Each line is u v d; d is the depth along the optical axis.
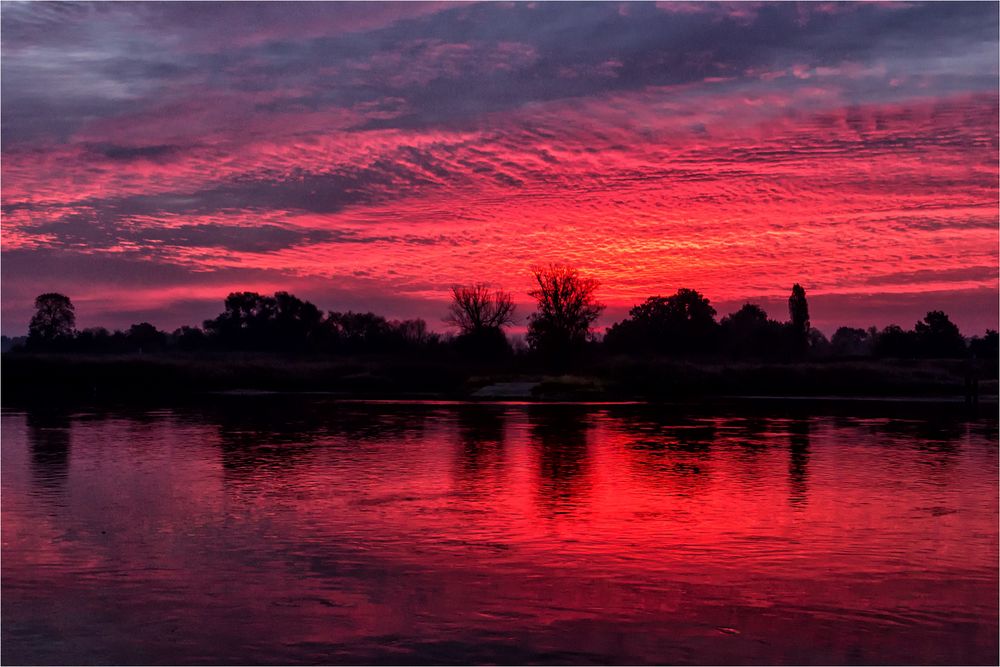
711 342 104.50
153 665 8.18
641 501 16.27
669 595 10.30
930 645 8.72
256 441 27.20
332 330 122.38
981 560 11.92
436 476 19.44
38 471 20.19
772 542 12.95
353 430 31.27
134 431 30.56
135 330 128.38
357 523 14.25
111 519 14.59
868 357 106.31
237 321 124.38
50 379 67.94
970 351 108.12
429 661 8.27
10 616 9.53
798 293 109.31
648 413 41.09
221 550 12.42
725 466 21.22
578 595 10.30
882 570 11.41
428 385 71.25
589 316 81.38
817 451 24.69
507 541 12.99
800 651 8.55
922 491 17.44
